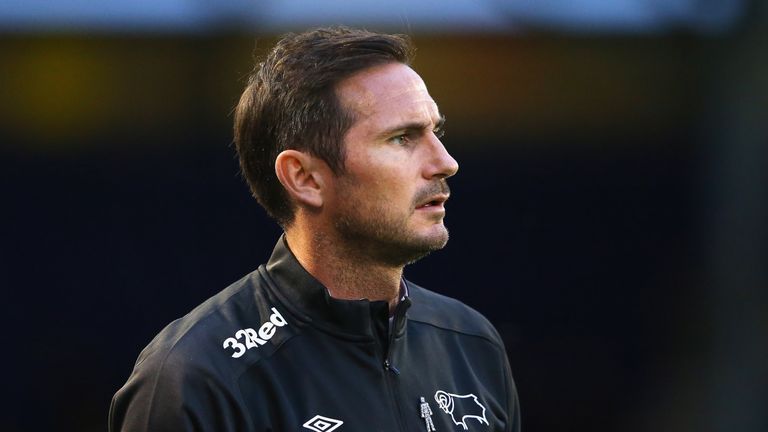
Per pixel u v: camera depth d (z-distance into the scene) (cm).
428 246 633
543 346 1648
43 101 1437
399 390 654
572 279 1639
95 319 1503
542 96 1531
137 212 1506
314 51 641
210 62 1458
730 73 1538
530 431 1645
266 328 640
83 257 1498
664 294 1644
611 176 1596
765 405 1600
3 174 1457
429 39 1463
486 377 720
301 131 634
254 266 1535
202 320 641
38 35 1402
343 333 641
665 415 1634
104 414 1489
